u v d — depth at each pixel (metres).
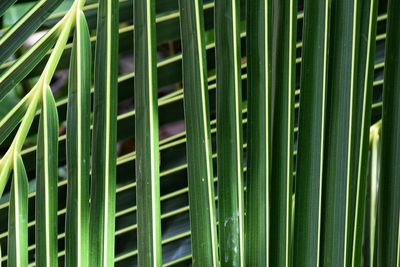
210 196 2.08
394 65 2.13
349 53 2.11
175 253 2.43
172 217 2.43
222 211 2.08
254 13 2.09
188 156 2.09
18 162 2.12
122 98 2.38
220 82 2.09
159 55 3.00
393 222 2.13
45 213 2.12
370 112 2.11
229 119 2.08
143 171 2.09
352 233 2.11
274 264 2.09
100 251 2.10
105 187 2.10
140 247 2.09
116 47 2.10
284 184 2.09
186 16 2.10
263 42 2.09
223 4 2.09
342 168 2.10
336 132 2.11
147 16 2.10
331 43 2.11
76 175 2.11
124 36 2.36
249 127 2.09
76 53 2.11
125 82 2.37
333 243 2.11
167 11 2.37
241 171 2.08
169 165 2.42
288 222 2.09
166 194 2.42
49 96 2.12
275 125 2.09
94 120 2.10
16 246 2.12
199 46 2.09
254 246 2.09
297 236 2.10
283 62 2.09
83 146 2.11
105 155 2.10
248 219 2.09
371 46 2.11
